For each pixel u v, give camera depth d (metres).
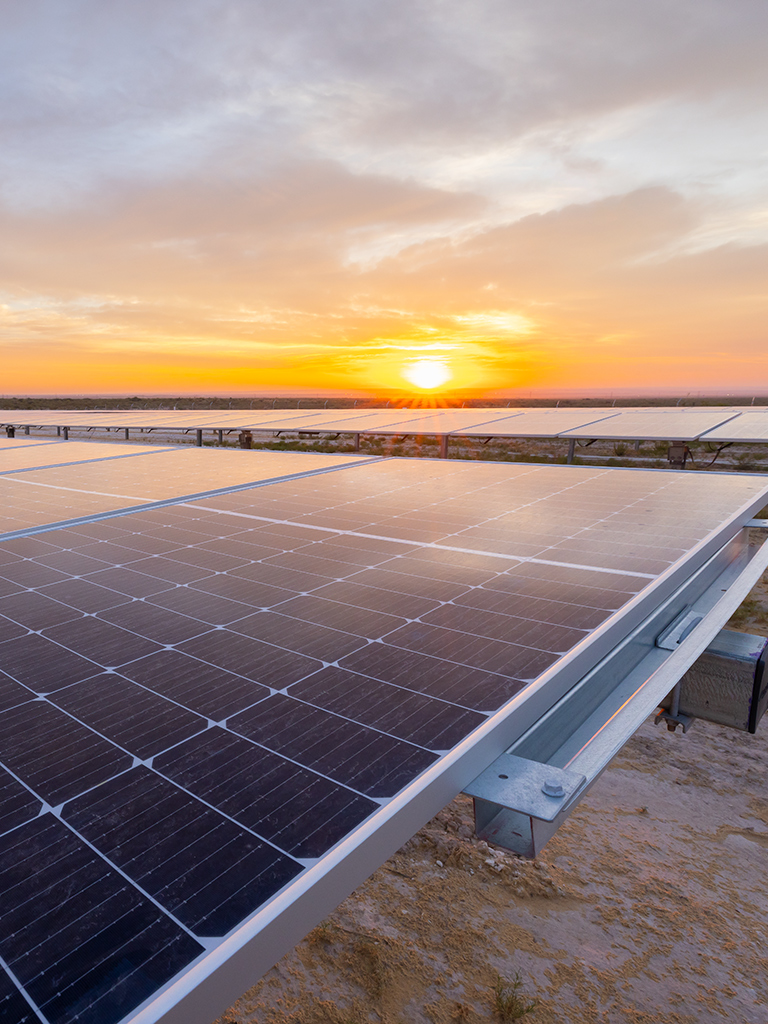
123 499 8.70
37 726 2.88
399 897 6.65
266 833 2.16
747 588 5.90
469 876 6.90
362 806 2.29
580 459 31.66
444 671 3.43
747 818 7.58
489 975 5.69
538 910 6.39
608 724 3.70
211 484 9.91
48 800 2.36
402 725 2.87
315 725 2.88
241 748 2.70
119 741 2.76
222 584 4.96
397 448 40.03
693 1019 5.20
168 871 1.99
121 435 52.06
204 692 3.20
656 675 4.32
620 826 7.51
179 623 4.15
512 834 2.97
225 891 1.90
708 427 22.31
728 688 5.92
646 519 7.06
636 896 6.50
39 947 1.71
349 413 37.69
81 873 1.99
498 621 4.14
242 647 3.76
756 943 5.91
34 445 18.09
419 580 5.01
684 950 5.87
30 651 3.72
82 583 5.02
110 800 2.36
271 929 1.80
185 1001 1.57
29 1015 1.51
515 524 6.89
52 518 7.50
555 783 2.69
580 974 5.66
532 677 3.35
